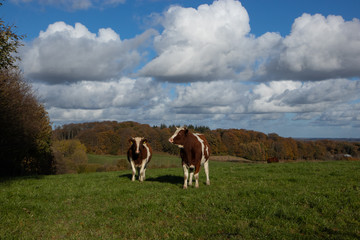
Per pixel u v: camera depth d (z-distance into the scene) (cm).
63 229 655
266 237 555
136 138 1345
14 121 2048
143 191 1040
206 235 585
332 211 704
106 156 7869
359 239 532
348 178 1264
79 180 1484
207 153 1198
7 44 1371
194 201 837
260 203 790
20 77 2219
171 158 5897
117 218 722
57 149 4025
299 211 707
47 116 2800
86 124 10531
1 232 621
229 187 1109
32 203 873
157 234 605
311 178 1292
